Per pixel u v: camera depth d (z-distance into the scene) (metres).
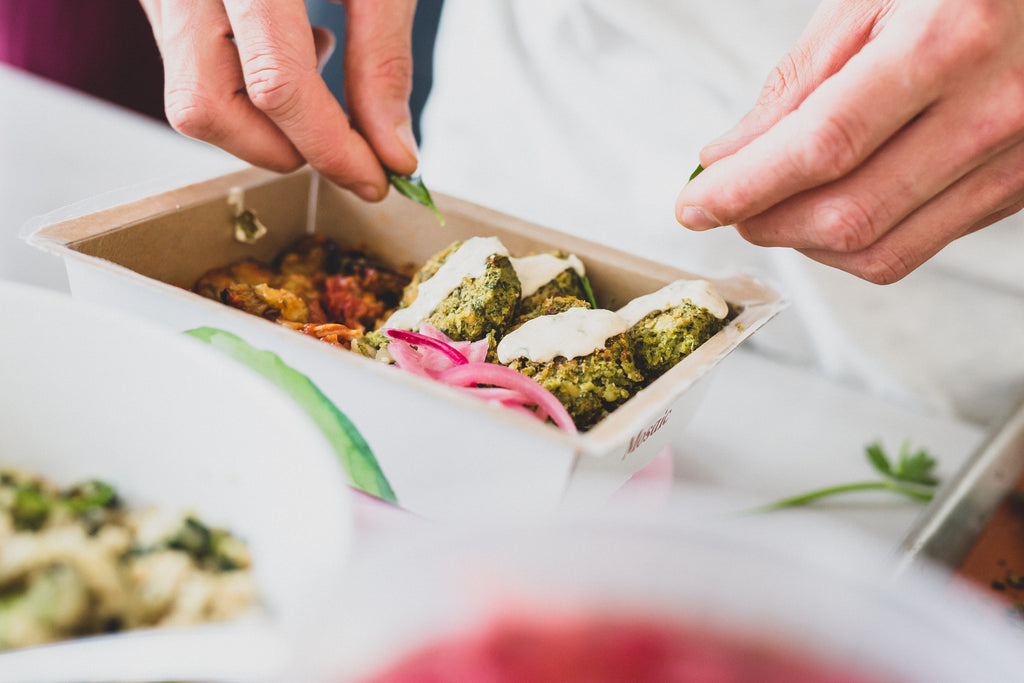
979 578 0.43
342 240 0.55
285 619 0.27
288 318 0.49
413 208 0.53
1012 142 0.39
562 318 0.46
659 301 0.48
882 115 0.39
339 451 0.42
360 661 0.17
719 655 0.17
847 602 0.18
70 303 0.36
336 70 0.89
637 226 0.67
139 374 0.36
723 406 0.55
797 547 0.19
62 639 0.33
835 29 0.41
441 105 0.74
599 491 0.41
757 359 0.60
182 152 0.68
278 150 0.49
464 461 0.40
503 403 0.43
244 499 0.35
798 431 0.54
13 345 0.37
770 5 0.61
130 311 0.43
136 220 0.47
